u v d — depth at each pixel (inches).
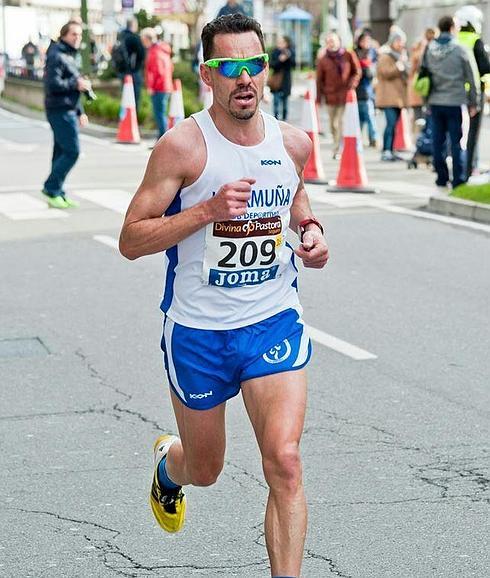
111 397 423.8
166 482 281.4
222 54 243.4
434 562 284.8
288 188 254.1
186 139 247.3
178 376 256.7
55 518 316.5
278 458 236.4
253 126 250.7
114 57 1547.7
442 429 383.2
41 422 396.8
